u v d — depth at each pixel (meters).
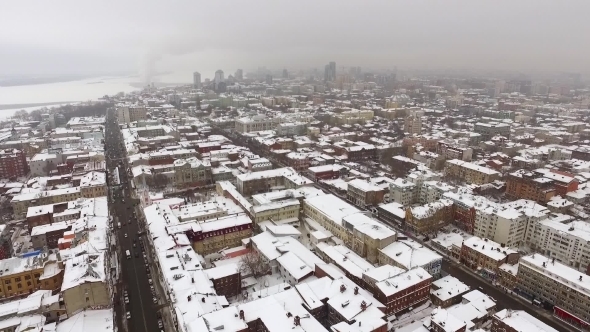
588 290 167.62
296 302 164.75
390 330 165.25
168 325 169.12
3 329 151.12
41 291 175.12
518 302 189.38
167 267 184.38
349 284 177.75
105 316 158.50
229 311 150.50
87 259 173.12
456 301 185.50
